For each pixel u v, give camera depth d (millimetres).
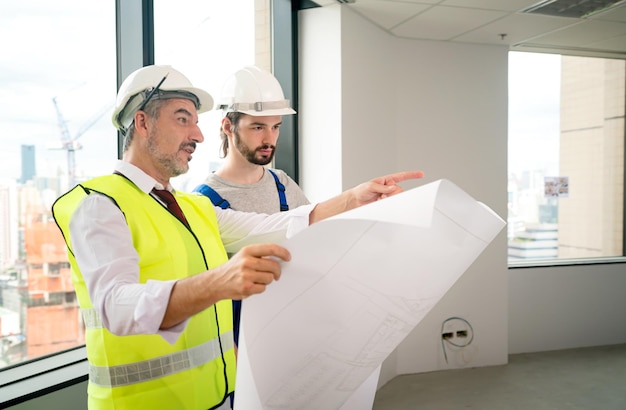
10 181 1610
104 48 1978
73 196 969
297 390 740
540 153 4633
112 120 1096
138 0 1980
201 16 2361
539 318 4551
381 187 1123
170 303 699
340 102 3197
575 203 4770
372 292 669
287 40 3246
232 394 1182
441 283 727
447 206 620
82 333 1967
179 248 1050
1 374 1644
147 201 1038
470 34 3820
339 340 703
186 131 1061
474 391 3615
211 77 2445
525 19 3492
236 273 619
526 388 3666
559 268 4586
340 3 3160
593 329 4688
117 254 861
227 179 1854
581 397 3502
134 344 977
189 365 1031
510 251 4621
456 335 4062
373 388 875
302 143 3361
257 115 1741
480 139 4086
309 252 617
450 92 4012
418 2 3139
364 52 3428
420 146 3953
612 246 4918
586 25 3646
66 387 1653
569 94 4664
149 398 979
